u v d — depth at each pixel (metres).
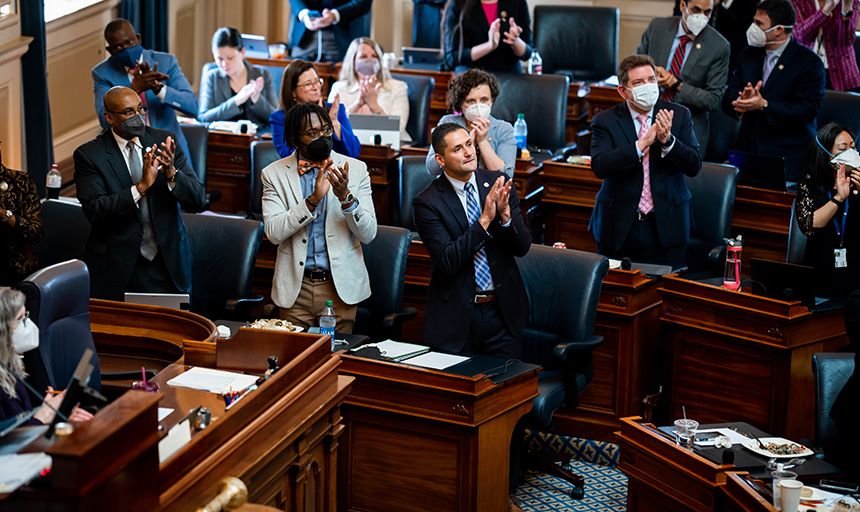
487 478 5.46
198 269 7.01
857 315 4.99
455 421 5.31
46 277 4.62
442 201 5.89
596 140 7.48
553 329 6.50
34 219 6.41
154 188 6.34
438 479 5.45
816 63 8.61
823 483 4.73
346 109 9.85
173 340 5.58
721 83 8.84
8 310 4.09
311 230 6.16
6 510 2.97
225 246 7.00
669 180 7.38
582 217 9.05
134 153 6.36
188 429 3.76
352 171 6.22
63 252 7.15
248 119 10.20
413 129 10.19
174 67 8.81
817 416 5.26
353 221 6.01
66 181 10.45
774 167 8.25
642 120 7.36
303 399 4.57
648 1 13.89
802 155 8.75
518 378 5.54
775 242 8.40
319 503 4.86
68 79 10.47
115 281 6.28
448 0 11.13
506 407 5.51
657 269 7.11
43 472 3.11
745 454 5.00
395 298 6.70
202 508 3.41
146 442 3.25
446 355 5.70
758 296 6.33
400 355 5.65
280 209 6.12
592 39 12.14
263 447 4.15
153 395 3.32
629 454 5.26
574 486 6.31
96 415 3.18
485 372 5.42
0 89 8.78
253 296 7.87
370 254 6.73
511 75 10.14
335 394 4.81
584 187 8.94
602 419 6.96
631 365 6.86
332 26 12.10
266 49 11.65
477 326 5.90
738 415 6.52
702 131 8.91
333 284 6.18
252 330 4.87
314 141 5.91
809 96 8.58
